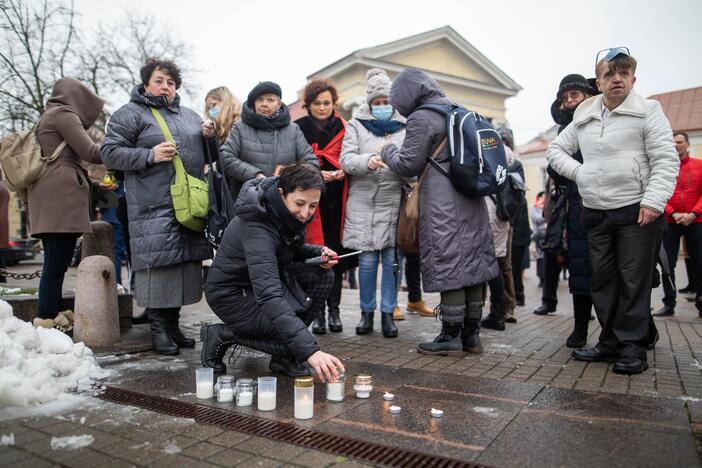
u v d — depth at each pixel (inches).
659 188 116.8
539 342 163.8
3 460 73.7
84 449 77.5
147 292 142.3
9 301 159.6
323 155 184.7
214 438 82.4
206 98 186.5
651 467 71.5
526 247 276.2
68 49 682.2
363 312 177.6
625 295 124.6
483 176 136.2
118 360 135.8
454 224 139.3
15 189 146.0
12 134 145.3
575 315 154.3
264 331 114.5
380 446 79.4
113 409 95.5
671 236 231.8
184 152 149.2
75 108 153.6
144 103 147.9
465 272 139.3
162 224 142.3
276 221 105.0
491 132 141.1
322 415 93.2
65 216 145.3
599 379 117.3
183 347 153.6
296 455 76.1
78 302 151.7
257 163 165.8
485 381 116.0
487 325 191.9
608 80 123.3
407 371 125.5
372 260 174.7
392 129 174.1
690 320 214.4
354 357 141.3
